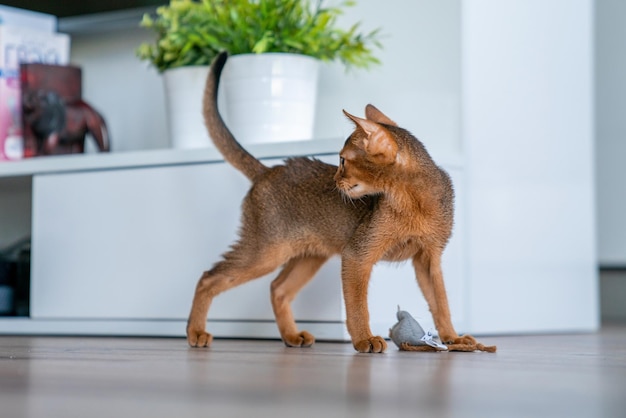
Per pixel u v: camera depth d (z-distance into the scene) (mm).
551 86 2758
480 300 2490
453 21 2469
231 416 939
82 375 1360
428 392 1145
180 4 2662
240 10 2518
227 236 2320
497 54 2561
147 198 2432
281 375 1348
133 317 2455
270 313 2254
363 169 1846
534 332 2695
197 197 2361
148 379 1296
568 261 2842
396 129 1894
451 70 2473
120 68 3174
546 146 2740
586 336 2623
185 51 2607
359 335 1875
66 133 2863
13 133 2939
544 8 2738
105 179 2490
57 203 2559
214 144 2160
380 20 2609
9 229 3137
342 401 1058
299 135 2486
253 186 2078
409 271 2273
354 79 2664
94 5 3078
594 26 3896
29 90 2848
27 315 2742
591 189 2939
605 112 3893
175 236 2393
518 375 1365
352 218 1934
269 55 2432
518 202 2621
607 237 3914
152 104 3123
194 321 2082
